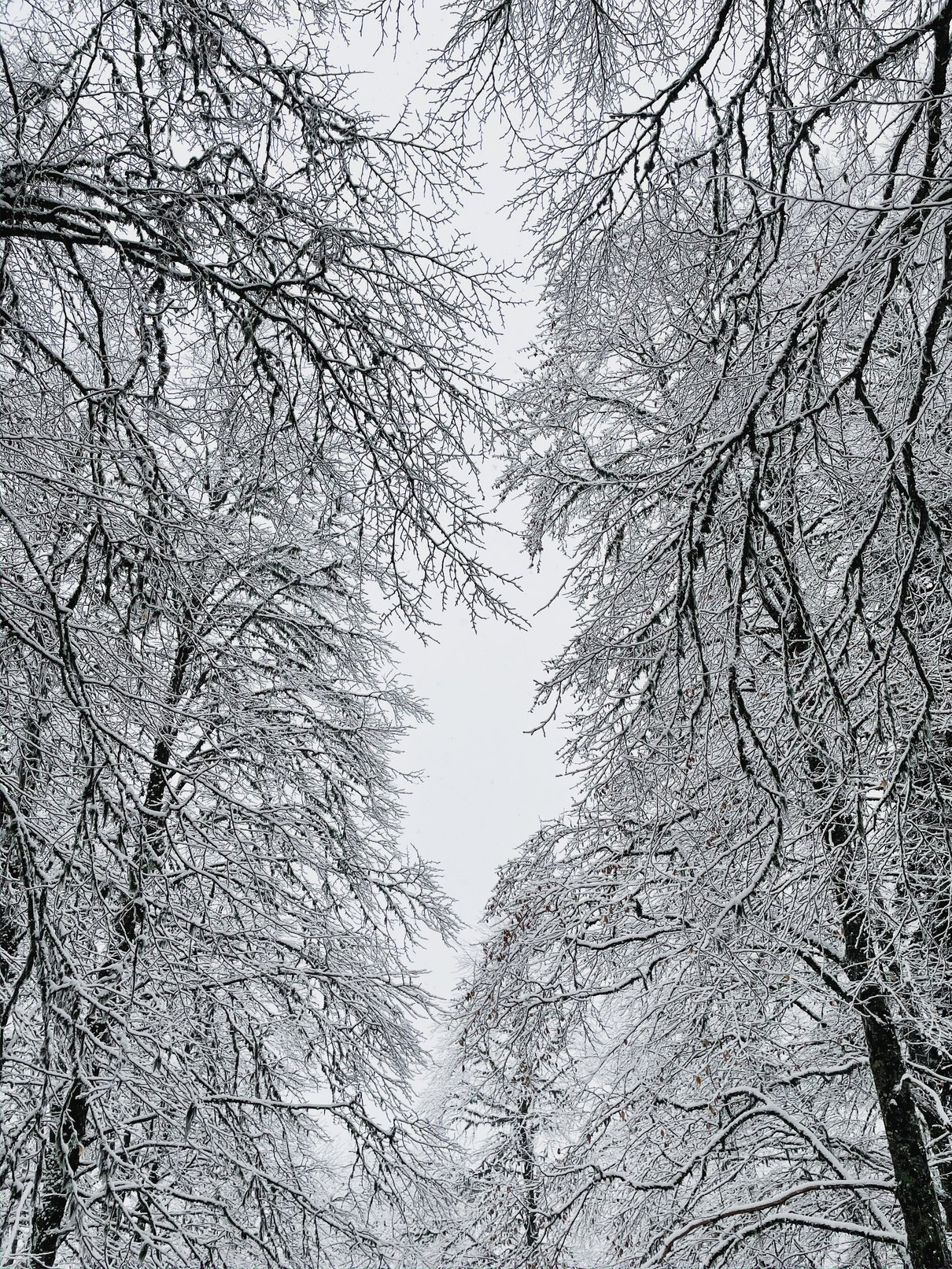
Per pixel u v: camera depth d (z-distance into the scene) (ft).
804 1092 25.91
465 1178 37.45
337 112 13.66
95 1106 11.72
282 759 28.53
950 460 15.35
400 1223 29.40
